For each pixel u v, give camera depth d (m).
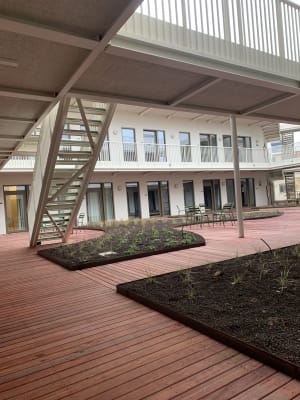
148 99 4.82
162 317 2.76
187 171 16.77
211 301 2.83
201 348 2.16
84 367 2.03
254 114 6.24
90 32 2.75
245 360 1.97
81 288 3.89
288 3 4.92
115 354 2.17
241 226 7.19
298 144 18.50
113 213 15.23
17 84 3.82
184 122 17.47
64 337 2.50
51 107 4.64
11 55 3.09
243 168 18.34
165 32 3.44
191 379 1.81
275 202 20.52
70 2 2.35
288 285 3.09
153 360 2.05
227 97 5.05
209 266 4.16
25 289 4.04
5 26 2.50
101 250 6.11
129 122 15.62
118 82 4.04
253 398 1.61
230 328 2.27
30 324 2.82
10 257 6.66
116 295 3.50
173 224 10.88
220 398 1.63
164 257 5.34
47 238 8.36
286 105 5.83
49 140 5.93
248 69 4.26
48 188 6.59
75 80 3.66
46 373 1.98
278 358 1.83
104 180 15.02
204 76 4.09
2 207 12.76
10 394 1.78
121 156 14.77
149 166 15.21
